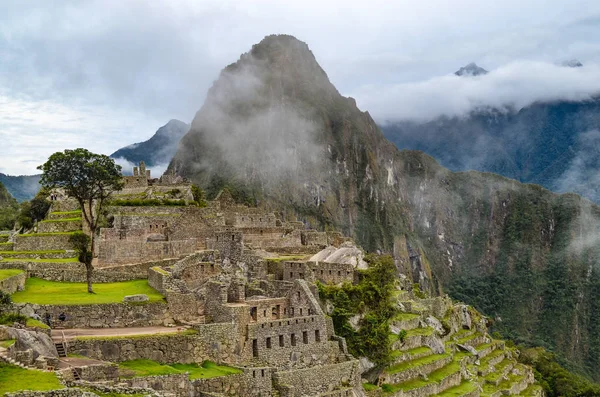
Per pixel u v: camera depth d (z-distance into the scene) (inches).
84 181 4153.5
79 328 2770.7
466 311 7696.9
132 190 5930.1
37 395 1804.9
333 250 4446.4
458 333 6963.6
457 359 5516.7
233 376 2669.8
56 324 2748.5
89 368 2207.2
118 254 3973.9
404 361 4547.2
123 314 2878.9
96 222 4222.4
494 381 5994.1
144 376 2377.0
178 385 2442.2
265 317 3272.6
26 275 3410.4
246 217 5300.2
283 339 3107.8
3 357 2027.6
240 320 2957.7
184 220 4471.0
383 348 3774.6
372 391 3590.1
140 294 3088.1
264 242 4896.7
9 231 5654.5
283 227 5497.1
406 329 5044.3
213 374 2645.2
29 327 2486.5
